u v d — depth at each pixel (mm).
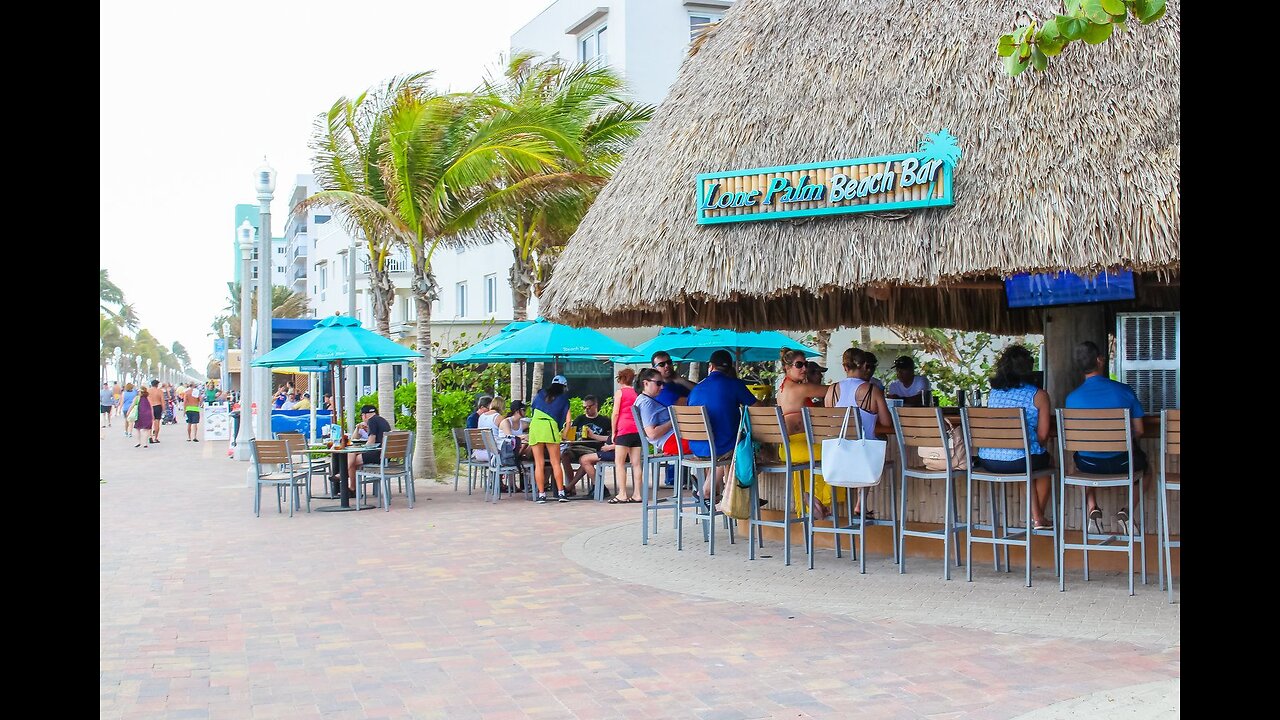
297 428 29875
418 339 19922
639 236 9438
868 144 8570
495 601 8430
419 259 19484
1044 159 7906
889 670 6238
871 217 8430
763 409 9773
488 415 16953
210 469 23656
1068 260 7562
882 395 9883
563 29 30062
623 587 8945
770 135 9164
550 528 12742
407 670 6410
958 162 8164
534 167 18797
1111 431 8102
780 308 13359
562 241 22422
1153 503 8844
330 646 7023
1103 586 8531
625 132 21859
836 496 10094
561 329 17328
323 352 15961
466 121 19172
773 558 10156
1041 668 6207
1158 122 7727
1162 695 5418
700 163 9414
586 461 15938
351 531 12711
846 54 9227
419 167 18797
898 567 9539
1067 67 8180
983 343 23000
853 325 14039
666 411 11648
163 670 6457
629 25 27219
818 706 5574
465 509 14922
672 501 11906
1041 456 8812
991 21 8688
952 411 12328
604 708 5605
